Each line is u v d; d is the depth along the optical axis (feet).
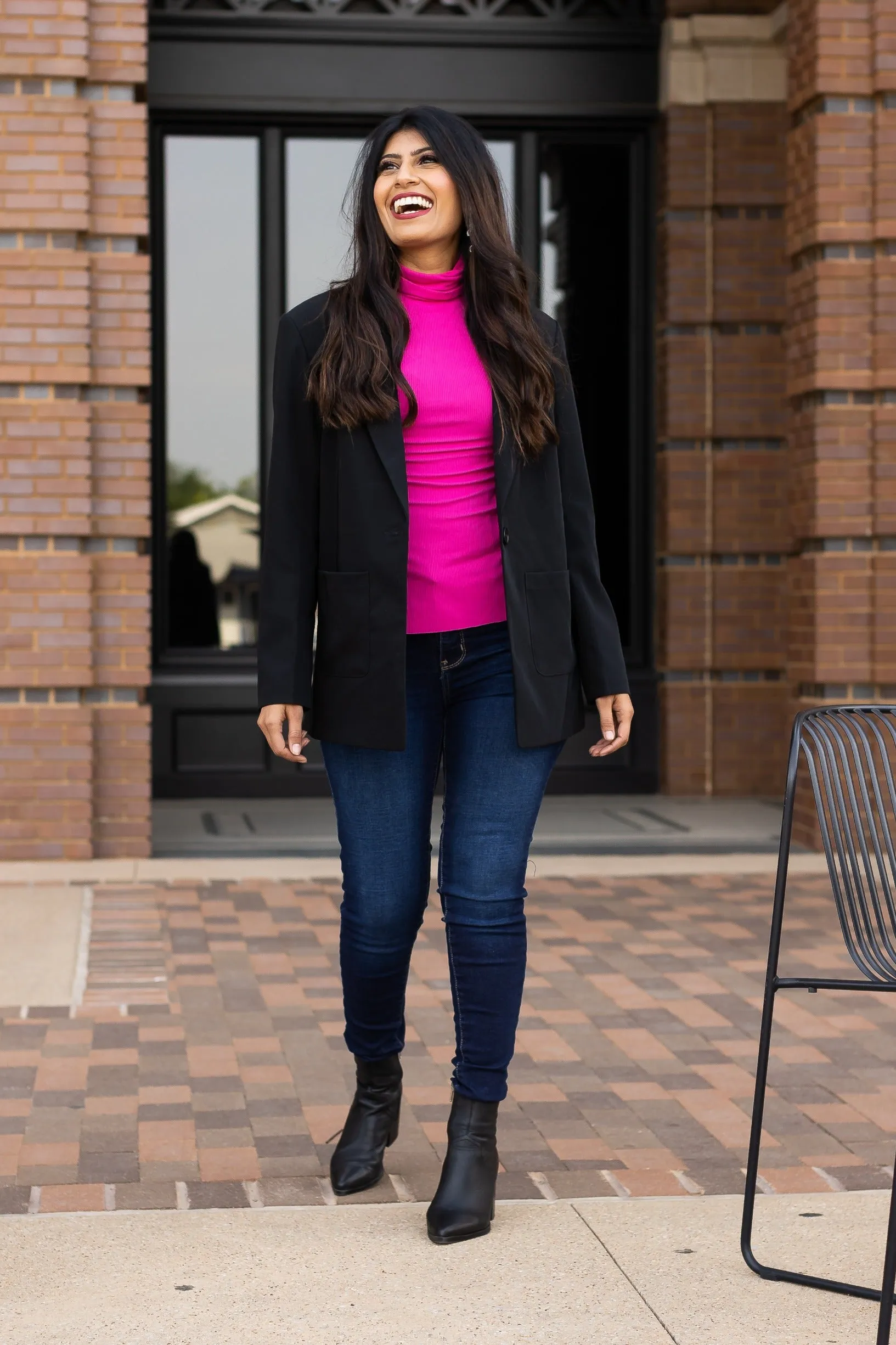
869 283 24.59
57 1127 11.96
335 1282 9.04
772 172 31.63
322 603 9.62
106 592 23.41
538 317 9.86
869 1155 11.47
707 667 32.04
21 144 22.62
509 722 9.64
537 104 31.65
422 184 9.50
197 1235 9.73
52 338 22.76
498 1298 8.84
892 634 24.77
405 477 9.39
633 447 32.58
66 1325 8.48
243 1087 12.98
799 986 9.18
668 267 31.63
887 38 24.06
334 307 9.60
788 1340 8.39
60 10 22.58
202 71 31.12
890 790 9.79
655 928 19.40
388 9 31.35
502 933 9.73
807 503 25.26
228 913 20.20
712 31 31.17
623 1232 9.85
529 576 9.60
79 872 22.71
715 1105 12.64
